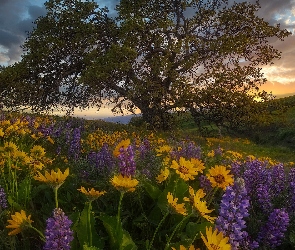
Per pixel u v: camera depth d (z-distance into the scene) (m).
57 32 23.53
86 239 2.58
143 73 21.70
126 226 3.37
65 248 1.93
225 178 3.05
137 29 21.08
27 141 7.22
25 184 3.66
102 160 5.06
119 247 2.59
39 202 3.68
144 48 21.84
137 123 24.86
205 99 20.19
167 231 3.20
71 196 3.83
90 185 4.07
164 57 19.45
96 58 21.11
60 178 2.38
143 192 3.82
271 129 31.22
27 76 23.31
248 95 20.33
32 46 23.33
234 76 20.59
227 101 20.08
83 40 23.09
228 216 2.44
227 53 20.31
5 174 4.14
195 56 19.69
